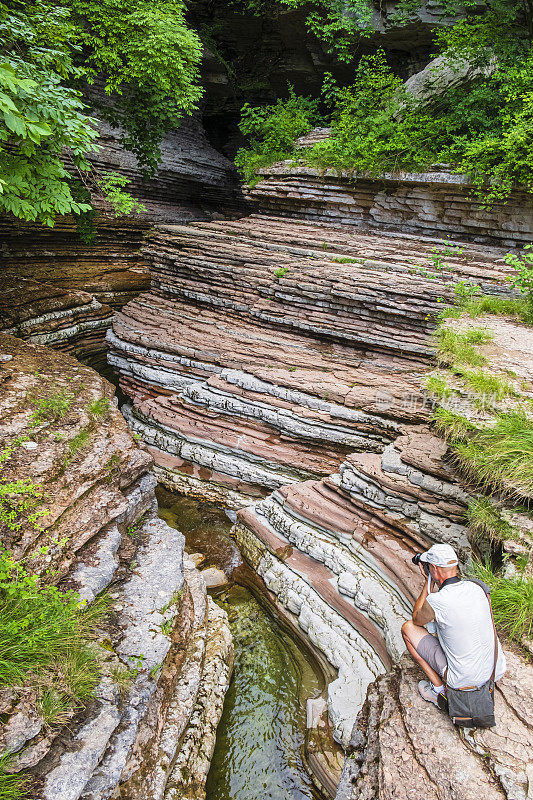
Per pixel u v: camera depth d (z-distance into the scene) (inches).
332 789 195.3
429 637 131.9
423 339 351.9
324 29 595.2
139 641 184.7
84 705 148.5
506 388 211.6
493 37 466.3
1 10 256.8
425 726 125.7
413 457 255.0
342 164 473.7
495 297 334.0
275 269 409.7
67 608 161.3
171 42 414.9
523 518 173.5
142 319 468.4
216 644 241.6
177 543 238.7
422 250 425.7
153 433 400.2
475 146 410.3
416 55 637.9
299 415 342.3
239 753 215.0
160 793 167.2
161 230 506.6
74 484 209.3
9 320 442.0
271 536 296.0
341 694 218.7
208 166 815.1
